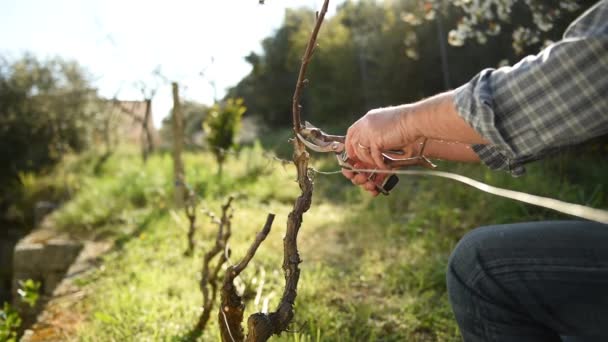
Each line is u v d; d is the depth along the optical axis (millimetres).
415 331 2756
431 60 11898
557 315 960
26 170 12539
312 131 1432
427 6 4852
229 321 1786
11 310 3496
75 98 13445
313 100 17344
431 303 3062
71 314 3445
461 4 4082
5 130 12547
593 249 899
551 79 833
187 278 3756
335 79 16312
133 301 3330
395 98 13109
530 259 960
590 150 6441
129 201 7070
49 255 5738
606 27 788
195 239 4824
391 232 4609
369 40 14641
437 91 12383
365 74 15102
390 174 1408
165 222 5672
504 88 893
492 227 1065
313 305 3051
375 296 3270
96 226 6363
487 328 1043
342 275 3645
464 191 5422
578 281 906
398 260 3840
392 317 2893
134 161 10703
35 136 12992
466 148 1364
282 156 11508
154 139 12266
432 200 5484
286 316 1360
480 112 899
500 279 999
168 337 2793
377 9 14312
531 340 1015
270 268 3840
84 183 9594
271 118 21984
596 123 824
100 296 3613
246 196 6969
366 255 4020
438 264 3590
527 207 4520
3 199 11172
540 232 974
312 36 1333
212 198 6754
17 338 3623
